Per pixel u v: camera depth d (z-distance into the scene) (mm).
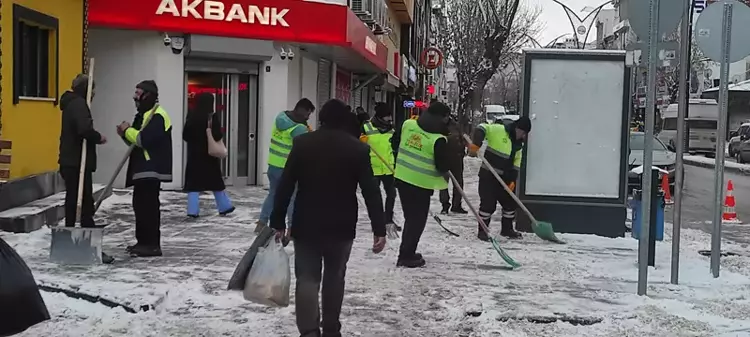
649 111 7375
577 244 10461
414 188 8453
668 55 8086
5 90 10414
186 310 6453
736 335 6102
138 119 8539
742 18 8219
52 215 10352
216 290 7082
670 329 6250
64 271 7609
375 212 5508
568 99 11289
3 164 10062
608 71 11219
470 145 10523
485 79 40938
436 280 7918
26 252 8477
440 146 8398
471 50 41250
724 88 8305
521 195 11367
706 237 11844
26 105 11133
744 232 13203
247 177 16906
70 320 5961
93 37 15398
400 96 45031
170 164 8633
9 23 10484
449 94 73125
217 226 11047
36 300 4301
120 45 15438
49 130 11992
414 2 44031
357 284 7645
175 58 15602
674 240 8070
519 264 8836
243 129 16766
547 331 6152
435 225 12227
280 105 16766
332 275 5391
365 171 5418
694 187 23500
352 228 5375
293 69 17812
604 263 9125
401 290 7434
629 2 7805
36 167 11508
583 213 11266
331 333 5434
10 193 10086
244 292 5664
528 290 7559
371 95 33312
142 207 8539
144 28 15070
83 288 6676
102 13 14766
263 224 10164
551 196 11344
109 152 15516
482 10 40250
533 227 10570
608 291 7605
